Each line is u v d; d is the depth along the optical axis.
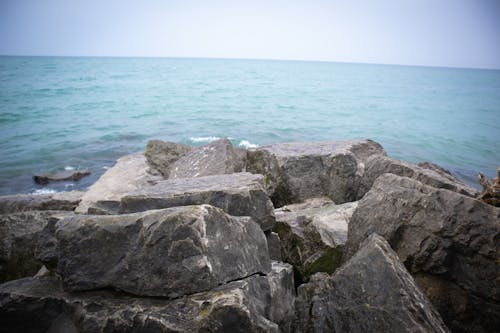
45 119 28.11
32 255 5.85
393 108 41.62
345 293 3.67
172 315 3.00
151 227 3.33
